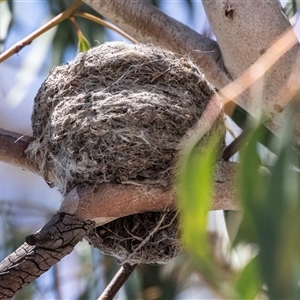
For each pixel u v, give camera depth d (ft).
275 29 12.05
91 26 19.51
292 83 8.97
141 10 14.03
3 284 9.51
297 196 6.66
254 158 7.16
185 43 13.92
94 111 10.91
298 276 6.27
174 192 10.65
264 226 6.49
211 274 6.84
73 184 10.87
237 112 13.74
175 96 11.27
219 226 13.55
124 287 18.03
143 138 10.59
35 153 12.23
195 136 9.64
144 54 11.85
